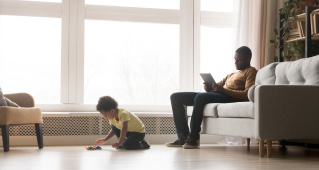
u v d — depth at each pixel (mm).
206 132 3910
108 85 4855
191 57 4949
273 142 4562
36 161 2682
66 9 4695
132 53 4922
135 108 4840
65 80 4684
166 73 4980
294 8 4707
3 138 3486
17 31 4660
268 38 4801
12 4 4605
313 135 3102
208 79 3965
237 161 2713
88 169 2252
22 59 4668
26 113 3691
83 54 4730
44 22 4707
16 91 4652
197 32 4973
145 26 4945
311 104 3104
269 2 4824
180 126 4086
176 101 4098
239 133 3324
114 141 4480
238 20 4777
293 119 3057
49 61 4711
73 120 4480
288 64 3686
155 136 4645
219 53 5062
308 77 3371
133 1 4902
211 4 5062
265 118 3002
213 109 3676
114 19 4820
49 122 4426
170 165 2457
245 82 3895
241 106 3244
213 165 2469
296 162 2688
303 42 4555
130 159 2795
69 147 4078
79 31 4723
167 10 4934
